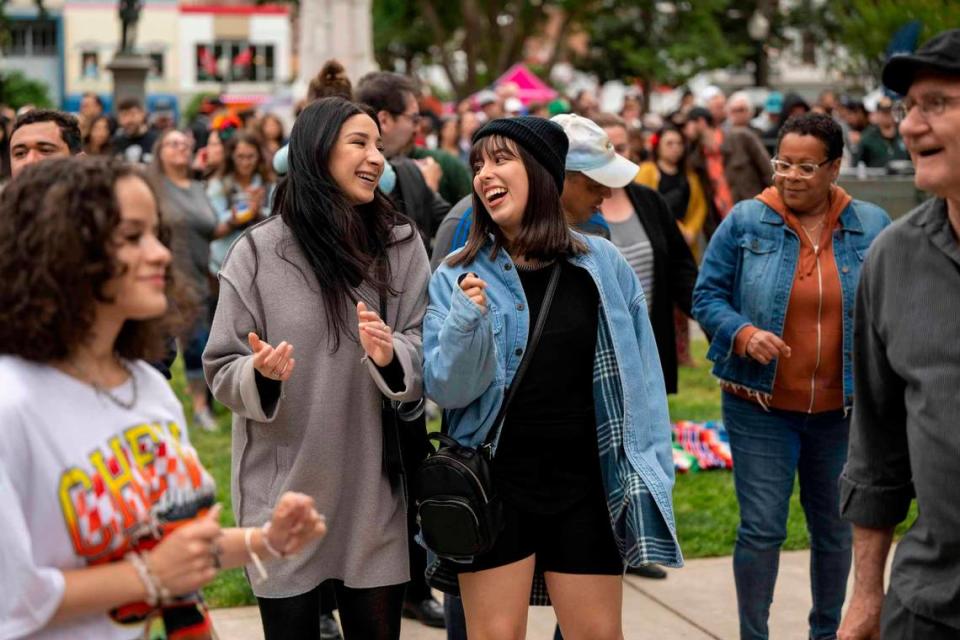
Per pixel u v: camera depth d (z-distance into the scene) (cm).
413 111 515
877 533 291
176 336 250
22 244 210
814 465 438
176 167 759
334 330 338
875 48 1373
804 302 424
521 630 333
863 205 436
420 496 324
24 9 4522
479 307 318
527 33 3856
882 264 274
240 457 343
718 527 600
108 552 214
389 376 333
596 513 334
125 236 215
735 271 441
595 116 529
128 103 1271
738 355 426
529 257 341
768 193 439
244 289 340
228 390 329
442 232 436
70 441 212
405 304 354
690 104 2039
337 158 342
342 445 339
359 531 341
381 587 344
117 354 228
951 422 257
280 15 4634
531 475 332
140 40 4553
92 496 212
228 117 1044
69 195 211
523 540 331
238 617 492
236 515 343
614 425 332
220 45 4622
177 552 211
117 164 218
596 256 343
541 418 332
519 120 338
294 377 336
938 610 262
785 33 3744
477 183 337
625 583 541
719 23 3656
